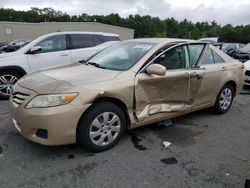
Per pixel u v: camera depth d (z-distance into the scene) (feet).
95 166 10.60
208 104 16.06
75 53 23.54
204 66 15.24
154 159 11.31
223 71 16.38
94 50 24.57
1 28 142.72
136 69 12.27
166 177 10.07
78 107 10.44
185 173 10.37
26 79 12.11
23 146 12.00
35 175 9.89
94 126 11.20
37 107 10.30
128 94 11.76
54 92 10.32
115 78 11.64
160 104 13.25
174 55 13.83
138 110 12.37
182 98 14.14
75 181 9.61
